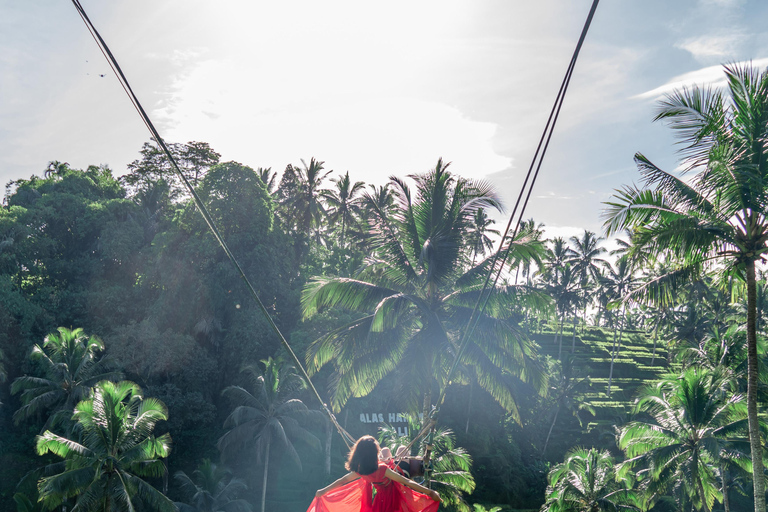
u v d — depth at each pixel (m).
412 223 25.86
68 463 33.78
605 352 105.75
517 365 24.11
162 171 75.06
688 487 37.00
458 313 24.62
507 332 23.39
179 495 49.19
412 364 23.78
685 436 36.31
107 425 33.47
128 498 32.31
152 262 59.16
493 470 61.56
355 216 73.88
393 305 22.55
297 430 48.00
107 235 61.69
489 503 59.19
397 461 5.58
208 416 54.22
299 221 71.81
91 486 32.09
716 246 20.58
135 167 75.44
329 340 24.28
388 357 24.33
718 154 18.53
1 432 53.19
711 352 44.31
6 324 54.00
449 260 24.11
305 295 24.78
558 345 106.38
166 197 75.44
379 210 26.47
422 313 24.56
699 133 19.06
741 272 21.80
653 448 37.03
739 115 19.09
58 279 63.97
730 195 19.44
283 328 59.78
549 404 70.88
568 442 73.06
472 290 25.16
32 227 62.41
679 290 22.73
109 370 54.16
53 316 58.72
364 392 25.25
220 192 58.44
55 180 73.00
